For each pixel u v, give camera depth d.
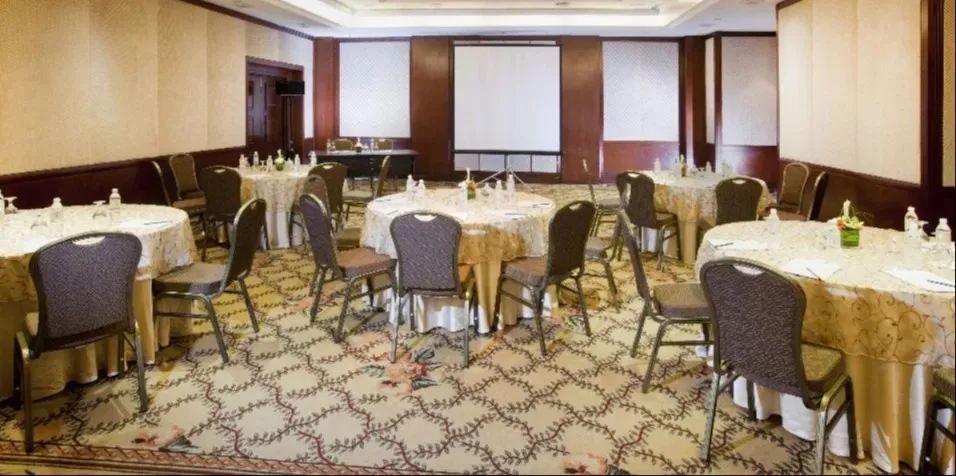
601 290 5.11
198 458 2.63
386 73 12.25
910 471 2.50
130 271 2.93
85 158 6.32
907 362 2.43
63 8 5.96
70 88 6.08
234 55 9.07
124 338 3.32
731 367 2.53
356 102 12.38
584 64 11.88
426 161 12.26
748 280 2.33
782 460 2.60
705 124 11.72
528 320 4.37
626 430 2.86
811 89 7.05
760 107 10.98
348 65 12.31
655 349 3.20
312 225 4.04
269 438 2.79
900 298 2.41
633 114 12.12
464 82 12.05
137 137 7.11
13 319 3.14
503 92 12.04
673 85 11.99
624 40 11.92
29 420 2.67
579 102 11.97
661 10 10.48
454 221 3.44
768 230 3.60
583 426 2.90
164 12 7.50
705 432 2.64
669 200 5.98
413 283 3.60
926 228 5.05
